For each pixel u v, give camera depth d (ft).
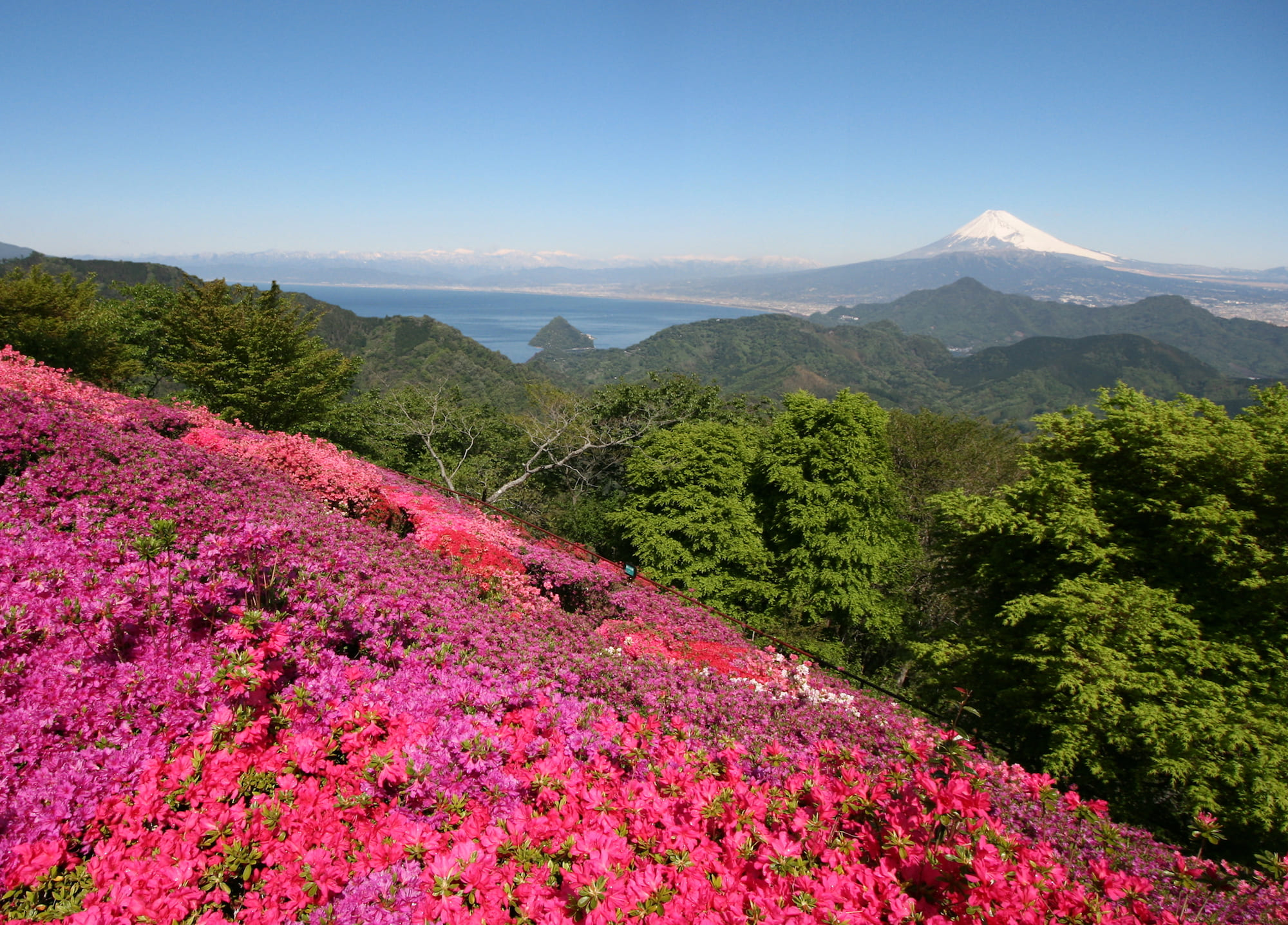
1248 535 40.14
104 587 16.10
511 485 98.63
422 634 20.21
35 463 28.14
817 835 13.46
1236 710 37.45
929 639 74.69
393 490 45.24
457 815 12.96
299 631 16.92
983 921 11.12
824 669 38.75
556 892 11.32
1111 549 42.73
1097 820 18.69
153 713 13.26
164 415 46.65
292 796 12.05
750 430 104.22
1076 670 39.37
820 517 72.90
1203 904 15.55
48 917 9.14
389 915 10.34
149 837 10.78
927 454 100.73
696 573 76.02
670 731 18.58
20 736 11.67
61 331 81.41
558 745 15.92
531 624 26.17
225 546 19.33
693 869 11.78
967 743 17.66
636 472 84.64
